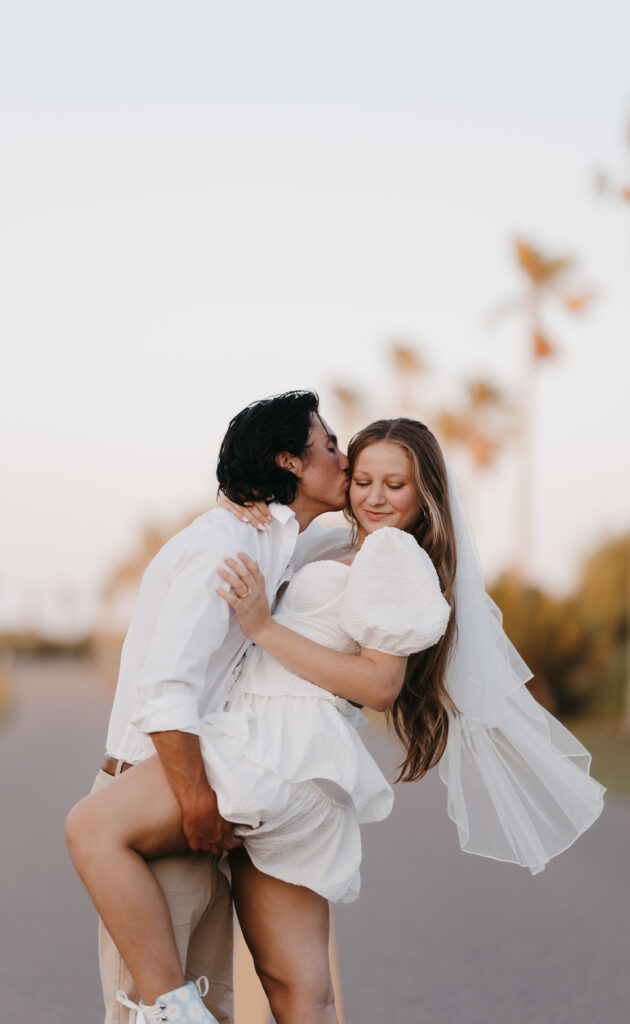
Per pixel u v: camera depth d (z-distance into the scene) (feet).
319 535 12.81
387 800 11.09
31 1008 17.56
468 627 12.01
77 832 10.00
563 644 101.86
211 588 10.38
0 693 135.64
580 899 25.26
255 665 11.02
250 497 11.22
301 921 10.77
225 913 11.37
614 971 19.38
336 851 10.66
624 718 100.07
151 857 10.21
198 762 9.95
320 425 11.76
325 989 10.70
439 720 12.23
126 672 11.02
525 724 12.48
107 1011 10.39
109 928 9.93
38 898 25.75
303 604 11.08
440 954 20.61
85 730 92.02
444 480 11.89
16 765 59.26
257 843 10.43
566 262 118.62
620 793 45.73
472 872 29.09
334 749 10.55
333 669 10.55
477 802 12.22
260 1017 15.69
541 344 118.73
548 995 18.04
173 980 9.91
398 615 10.56
